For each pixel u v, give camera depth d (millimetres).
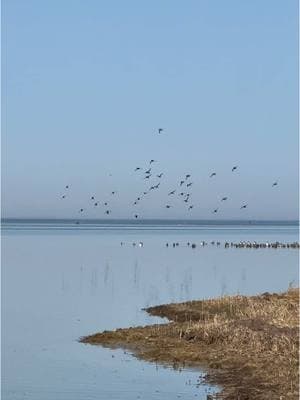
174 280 61156
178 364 26734
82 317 39125
